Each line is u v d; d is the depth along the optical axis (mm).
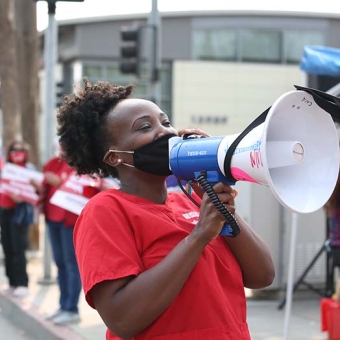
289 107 2865
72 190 8523
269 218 10141
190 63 34281
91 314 9602
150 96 16344
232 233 2898
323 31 37062
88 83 3531
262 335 8422
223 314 3025
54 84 12539
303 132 2969
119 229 3010
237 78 34594
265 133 2619
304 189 2906
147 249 3035
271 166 2848
